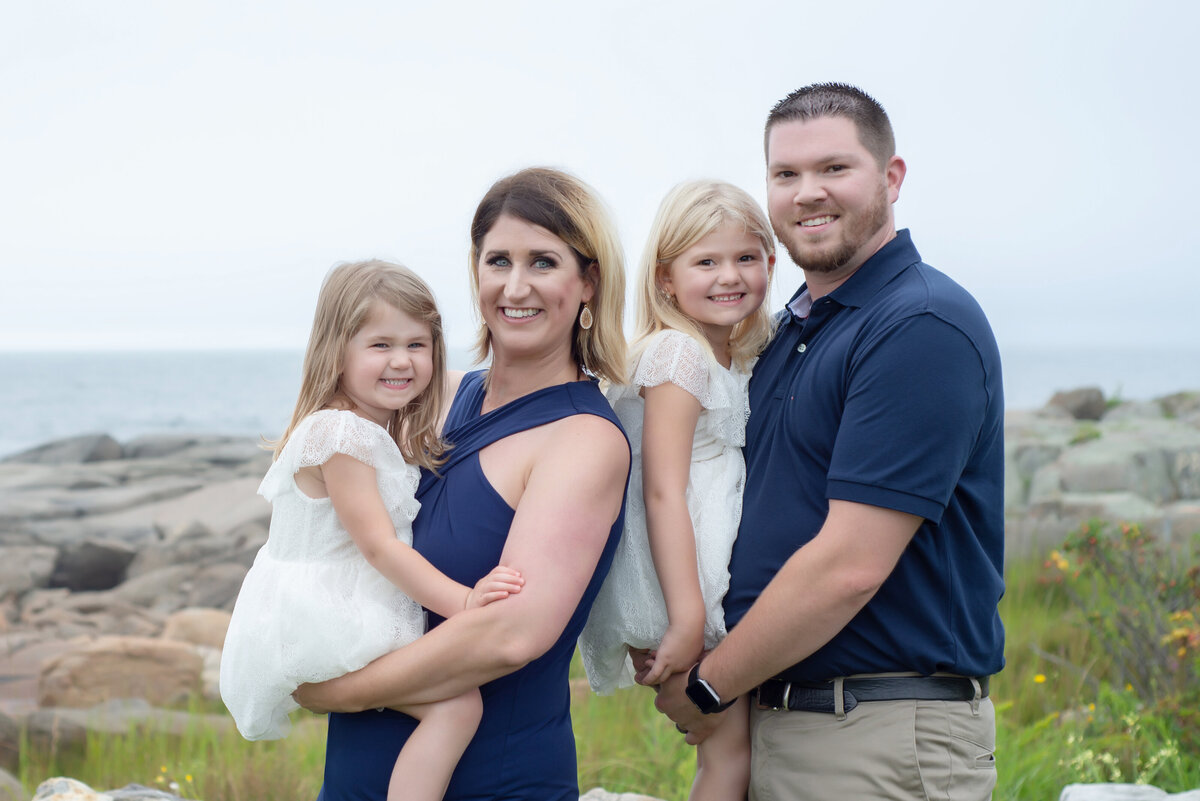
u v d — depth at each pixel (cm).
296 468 251
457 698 234
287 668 243
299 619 242
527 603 224
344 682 241
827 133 269
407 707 237
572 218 249
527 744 246
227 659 257
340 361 263
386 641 240
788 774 270
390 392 261
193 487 1964
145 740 635
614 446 244
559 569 229
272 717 260
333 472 248
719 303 288
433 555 247
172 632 977
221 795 497
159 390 6869
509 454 249
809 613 247
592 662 295
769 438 278
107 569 1433
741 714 290
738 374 296
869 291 265
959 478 259
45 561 1426
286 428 266
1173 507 1133
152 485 1991
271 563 256
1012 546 1009
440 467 260
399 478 252
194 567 1410
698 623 269
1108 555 661
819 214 271
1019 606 804
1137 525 678
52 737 671
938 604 258
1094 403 2120
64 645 1066
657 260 295
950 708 261
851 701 260
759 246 292
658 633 279
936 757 257
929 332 244
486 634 225
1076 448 1441
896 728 257
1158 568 669
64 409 5878
